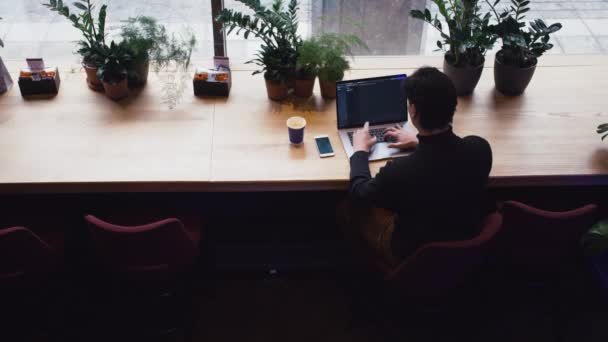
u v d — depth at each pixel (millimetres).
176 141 2406
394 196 1956
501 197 2945
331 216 2986
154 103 2611
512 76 2609
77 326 2555
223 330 2584
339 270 2811
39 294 2664
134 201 2861
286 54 2582
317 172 2275
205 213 2939
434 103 1852
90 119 2508
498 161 2336
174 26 3176
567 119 2564
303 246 2859
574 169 2314
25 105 2568
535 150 2398
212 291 2736
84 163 2289
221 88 2631
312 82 2602
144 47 2578
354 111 2447
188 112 2564
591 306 2674
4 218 2410
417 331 2578
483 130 2494
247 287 2762
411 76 1938
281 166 2297
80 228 2803
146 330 2545
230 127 2488
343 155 2359
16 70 2775
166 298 2660
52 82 2605
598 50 3287
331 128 2492
